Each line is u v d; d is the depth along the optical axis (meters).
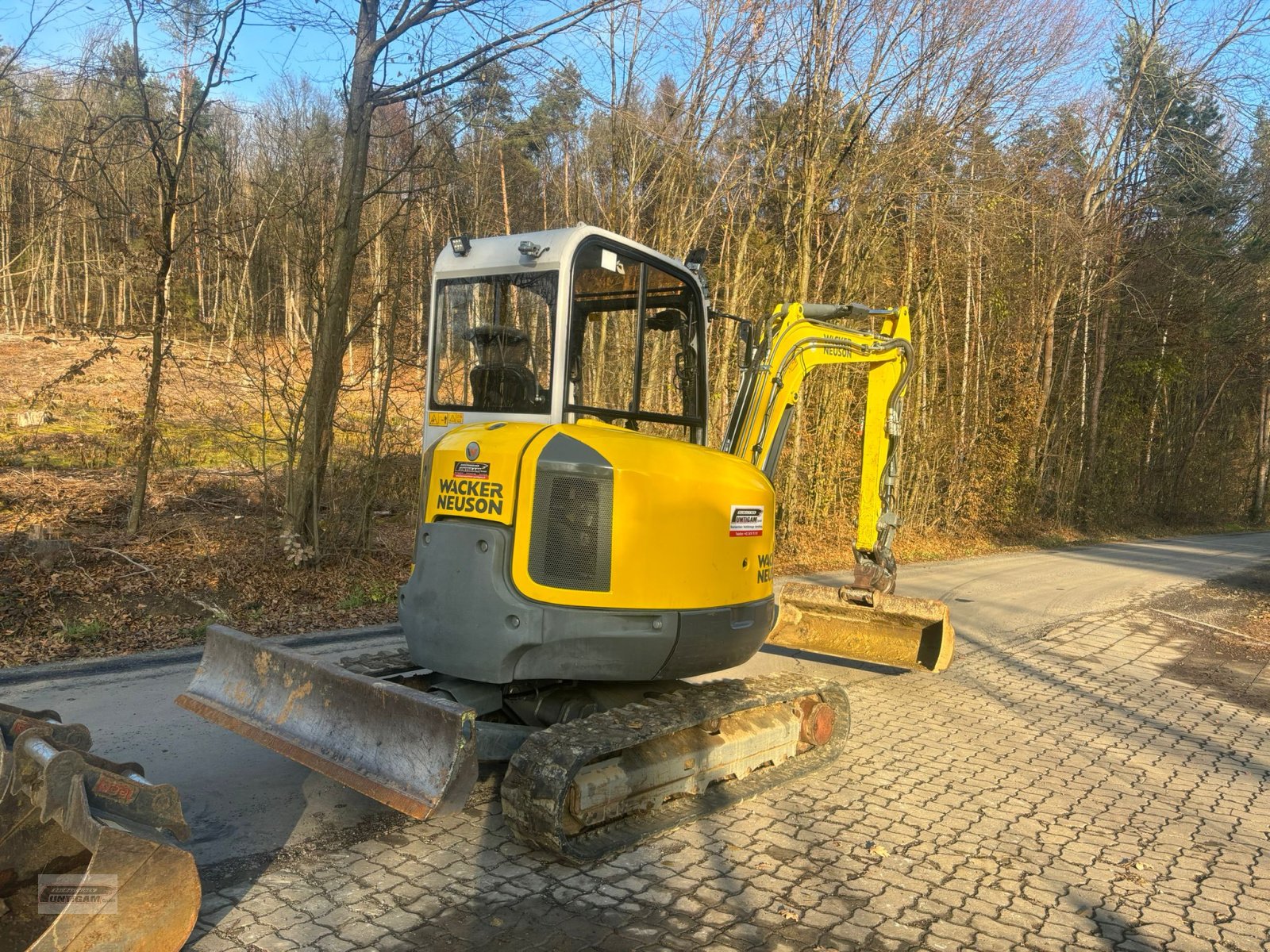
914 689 7.31
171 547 9.61
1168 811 4.93
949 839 4.38
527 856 3.92
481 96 10.57
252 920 3.27
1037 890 3.88
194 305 14.91
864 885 3.83
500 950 3.16
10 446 14.27
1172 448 34.66
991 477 21.94
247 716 4.21
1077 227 22.98
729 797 4.58
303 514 9.75
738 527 4.70
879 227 17.14
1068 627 10.62
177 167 9.69
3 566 8.20
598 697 4.55
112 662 6.49
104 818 2.64
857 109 15.24
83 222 19.88
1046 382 24.19
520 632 3.96
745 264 15.57
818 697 5.31
